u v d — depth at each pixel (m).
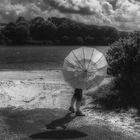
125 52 13.46
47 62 39.09
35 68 29.55
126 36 14.57
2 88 15.75
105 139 9.05
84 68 10.68
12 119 10.98
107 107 12.55
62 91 15.18
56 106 13.08
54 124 10.42
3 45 133.25
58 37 153.50
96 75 10.72
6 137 9.11
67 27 153.62
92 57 10.91
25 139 8.98
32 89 15.75
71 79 10.82
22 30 141.12
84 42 150.00
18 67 30.47
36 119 10.97
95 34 147.38
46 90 15.48
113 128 10.16
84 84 10.72
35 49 96.00
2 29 141.25
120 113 11.84
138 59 12.97
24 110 12.26
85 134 9.48
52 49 97.06
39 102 13.64
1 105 13.20
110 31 136.00
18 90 15.52
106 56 14.20
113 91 13.85
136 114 11.59
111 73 14.02
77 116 11.41
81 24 154.38
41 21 152.12
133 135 9.54
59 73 24.02
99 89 14.41
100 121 10.88
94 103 13.13
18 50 86.81
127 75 13.45
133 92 13.09
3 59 44.34
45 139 9.02
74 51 11.20
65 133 9.54
